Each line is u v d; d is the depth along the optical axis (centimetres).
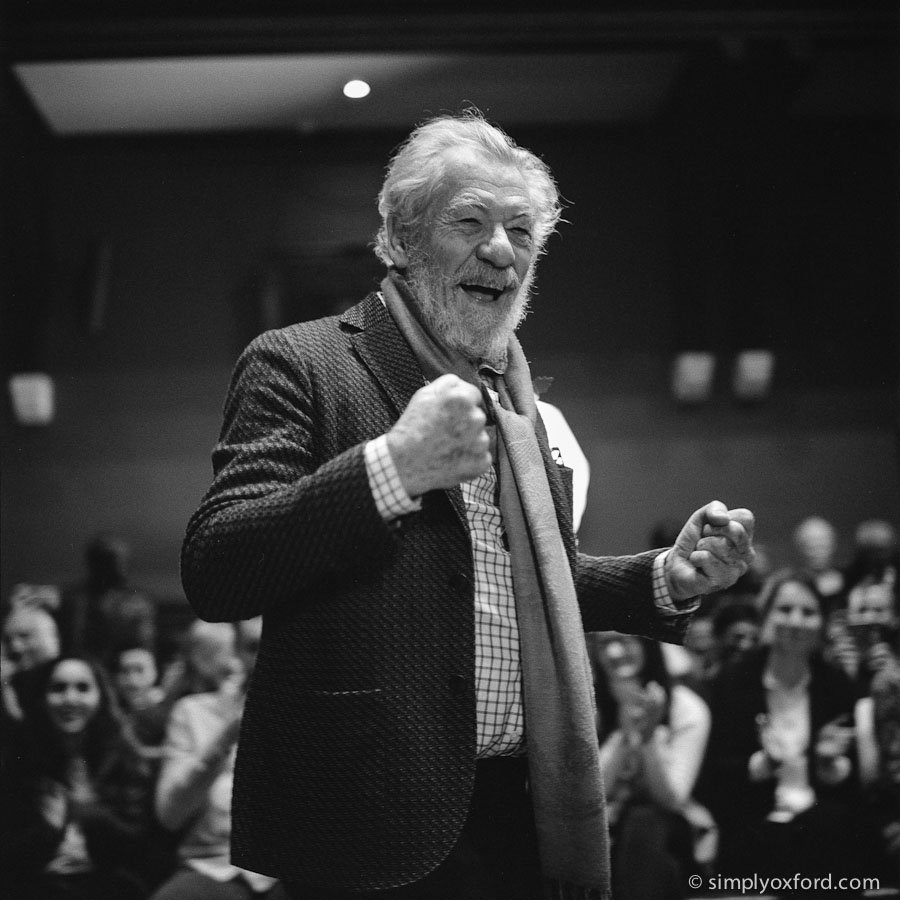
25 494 367
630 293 376
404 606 109
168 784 282
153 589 354
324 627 109
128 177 369
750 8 341
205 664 297
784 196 373
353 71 345
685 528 131
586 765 116
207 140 367
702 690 300
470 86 354
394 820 106
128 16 333
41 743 286
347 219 370
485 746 117
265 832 108
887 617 315
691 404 380
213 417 373
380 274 371
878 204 371
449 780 108
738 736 293
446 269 119
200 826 279
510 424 123
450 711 109
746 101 363
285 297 371
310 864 106
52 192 366
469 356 124
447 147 122
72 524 366
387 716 107
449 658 109
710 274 376
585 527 378
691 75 353
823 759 295
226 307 372
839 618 318
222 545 102
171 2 332
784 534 379
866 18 344
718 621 312
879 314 379
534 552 119
